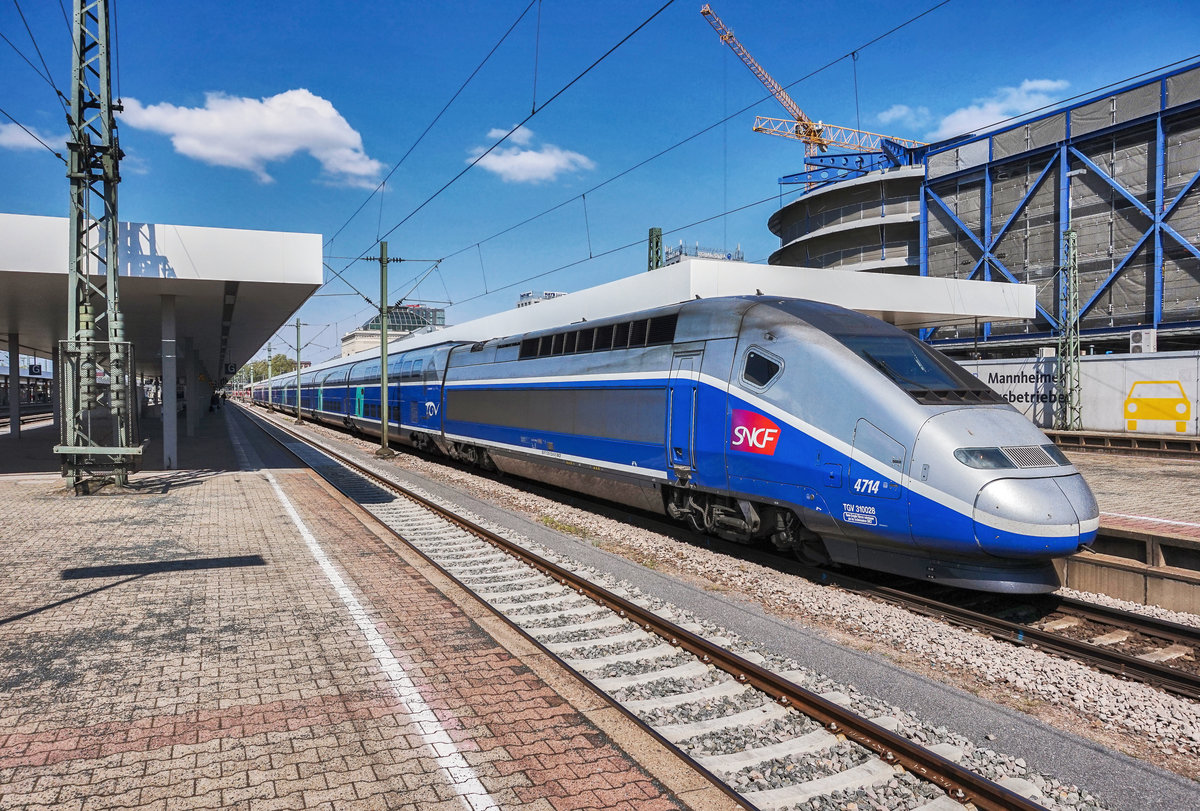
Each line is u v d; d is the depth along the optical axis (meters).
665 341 11.59
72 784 4.08
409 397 24.59
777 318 9.77
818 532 8.98
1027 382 34.03
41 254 15.62
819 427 8.74
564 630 7.03
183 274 16.69
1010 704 5.67
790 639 6.91
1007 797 3.96
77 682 5.52
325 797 3.99
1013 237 42.47
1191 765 4.76
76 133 15.01
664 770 4.36
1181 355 28.34
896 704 5.55
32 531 11.18
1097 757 4.76
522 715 5.07
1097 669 6.42
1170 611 8.28
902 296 26.00
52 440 30.67
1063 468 7.83
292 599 7.75
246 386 144.62
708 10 64.81
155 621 6.96
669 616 7.49
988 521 7.30
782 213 57.97
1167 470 20.58
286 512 13.17
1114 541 9.72
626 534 11.66
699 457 10.45
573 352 14.37
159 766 4.30
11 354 30.41
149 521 12.11
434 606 7.61
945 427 7.83
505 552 10.31
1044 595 8.53
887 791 4.25
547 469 15.18
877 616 7.55
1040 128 40.91
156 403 74.94
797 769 4.46
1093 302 38.75
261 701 5.23
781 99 71.50
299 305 22.02
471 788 4.11
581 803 3.99
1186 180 35.31
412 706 5.18
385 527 11.84
